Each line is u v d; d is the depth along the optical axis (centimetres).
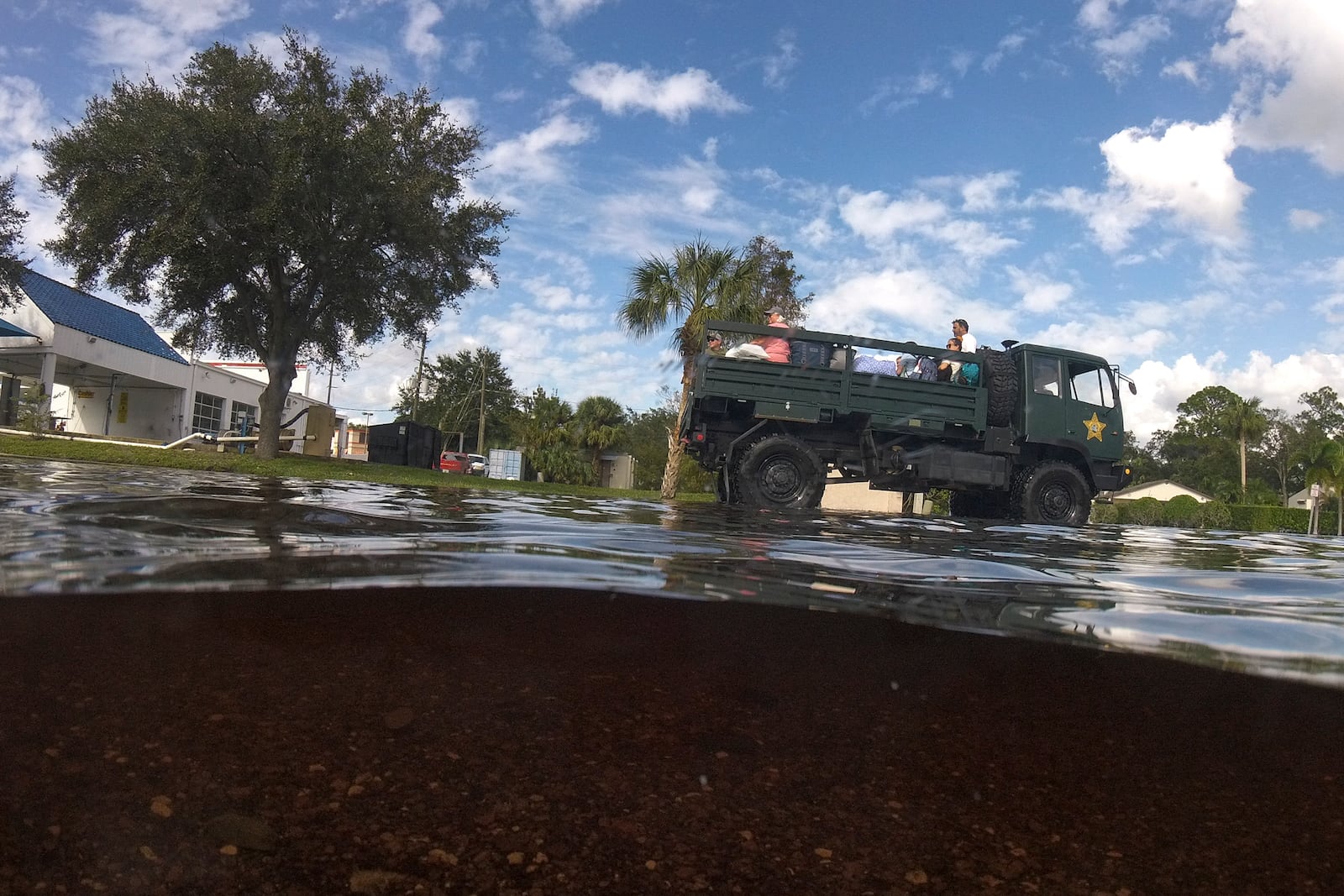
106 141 1402
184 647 195
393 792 146
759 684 200
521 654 206
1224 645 207
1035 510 975
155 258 1424
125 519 342
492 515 481
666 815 145
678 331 1711
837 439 958
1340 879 135
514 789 149
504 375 6066
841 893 127
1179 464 6625
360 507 477
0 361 2769
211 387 3428
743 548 369
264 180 1466
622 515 564
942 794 156
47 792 137
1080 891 130
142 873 121
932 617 231
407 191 1512
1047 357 995
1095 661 209
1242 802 157
